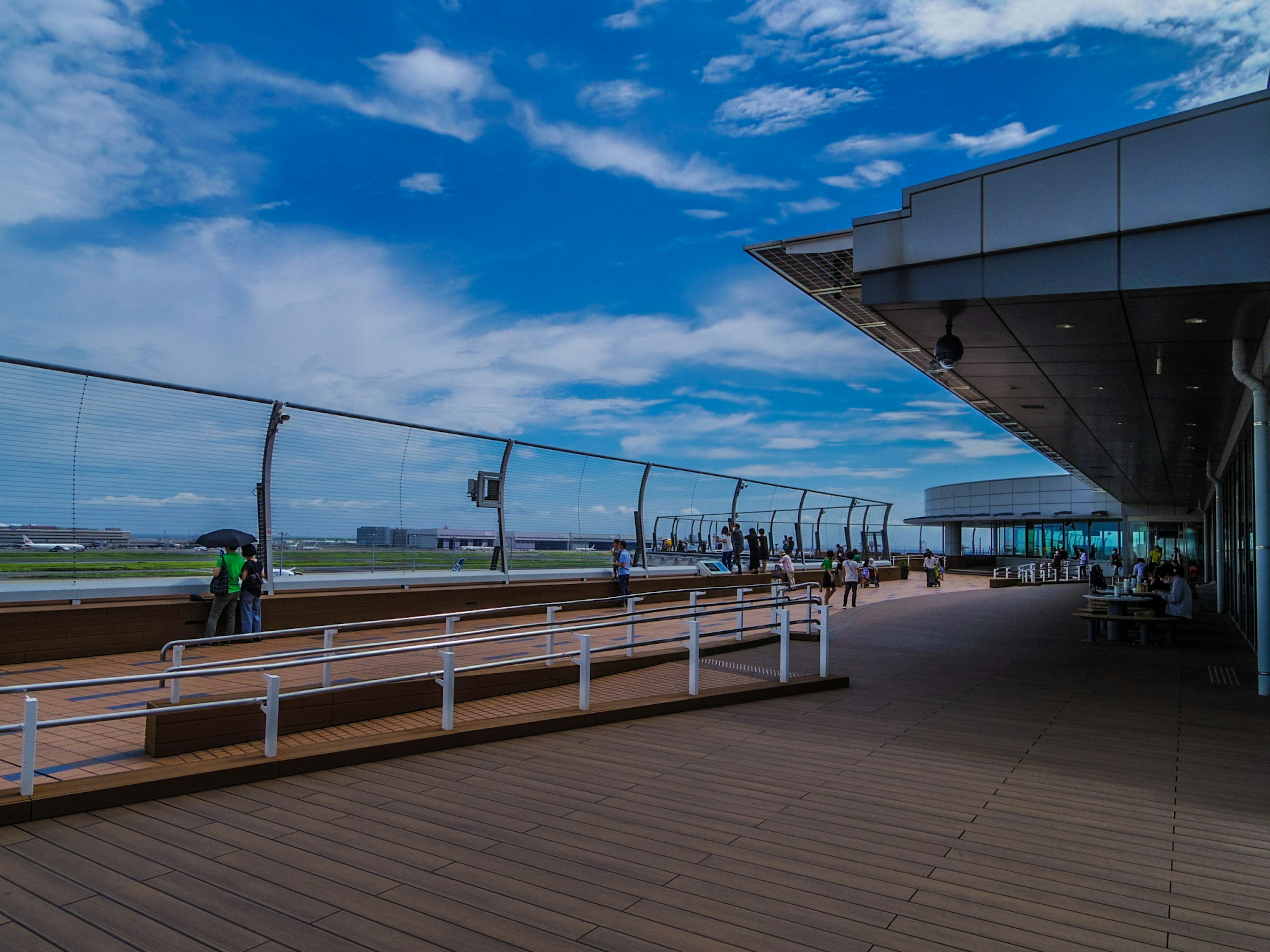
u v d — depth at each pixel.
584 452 18.91
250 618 11.80
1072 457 21.78
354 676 9.64
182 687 8.87
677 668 11.17
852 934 3.50
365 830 4.73
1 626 9.88
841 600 23.89
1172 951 3.40
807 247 9.79
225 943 3.35
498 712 8.17
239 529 12.42
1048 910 3.78
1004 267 8.07
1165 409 13.91
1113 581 32.12
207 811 5.04
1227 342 9.38
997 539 61.66
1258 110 6.91
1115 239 7.53
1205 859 4.45
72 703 8.09
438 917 3.61
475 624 14.84
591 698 9.04
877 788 5.73
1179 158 7.21
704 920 3.62
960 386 13.16
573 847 4.50
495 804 5.27
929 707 8.80
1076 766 6.38
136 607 11.02
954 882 4.09
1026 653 12.98
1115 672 11.16
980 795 5.61
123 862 4.19
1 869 4.08
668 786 5.75
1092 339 9.57
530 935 3.45
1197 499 37.50
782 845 4.58
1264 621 9.51
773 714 8.37
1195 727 7.82
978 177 8.20
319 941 3.38
